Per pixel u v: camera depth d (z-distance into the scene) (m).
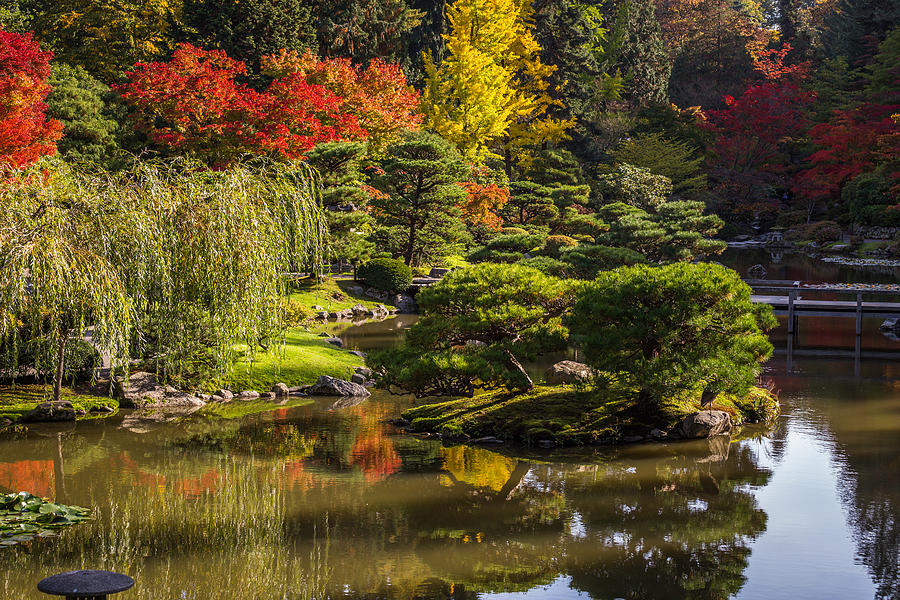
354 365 23.77
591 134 71.25
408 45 63.34
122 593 9.35
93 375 16.48
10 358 18.02
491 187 47.19
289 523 11.84
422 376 16.62
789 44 85.50
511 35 63.00
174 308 14.12
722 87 84.62
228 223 13.58
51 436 16.78
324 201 36.19
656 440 16.66
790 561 10.54
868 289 29.31
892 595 9.45
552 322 18.12
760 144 73.00
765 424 17.92
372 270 39.16
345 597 9.31
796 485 13.71
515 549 10.88
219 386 20.98
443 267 43.94
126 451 15.70
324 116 37.91
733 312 16.45
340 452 15.78
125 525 11.69
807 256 60.41
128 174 14.32
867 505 12.66
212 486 13.55
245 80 47.69
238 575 9.95
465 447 16.25
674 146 68.19
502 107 61.25
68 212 13.02
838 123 65.56
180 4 52.28
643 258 32.53
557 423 16.77
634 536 11.43
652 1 84.25
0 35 30.19
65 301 12.79
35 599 9.05
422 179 38.81
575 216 49.81
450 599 9.30
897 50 65.88
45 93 29.12
